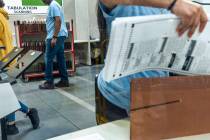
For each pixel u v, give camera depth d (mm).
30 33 5098
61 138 753
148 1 627
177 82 666
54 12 4062
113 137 748
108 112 975
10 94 1576
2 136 2018
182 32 634
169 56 699
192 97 686
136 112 646
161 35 625
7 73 2053
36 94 3986
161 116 666
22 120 2949
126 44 597
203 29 642
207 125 717
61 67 4363
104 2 725
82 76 5215
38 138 2504
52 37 4137
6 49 3383
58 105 3434
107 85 933
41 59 5133
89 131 794
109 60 612
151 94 647
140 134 655
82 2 6328
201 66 750
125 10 781
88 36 6453
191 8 601
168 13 652
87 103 3479
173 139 690
